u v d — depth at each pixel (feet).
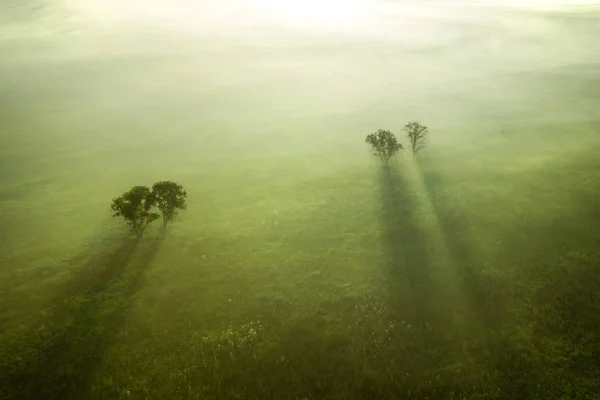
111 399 108.17
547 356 116.26
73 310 140.77
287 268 162.30
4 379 114.21
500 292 141.90
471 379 111.04
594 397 104.27
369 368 115.34
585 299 135.74
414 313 135.54
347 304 140.97
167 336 128.88
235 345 124.26
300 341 125.39
